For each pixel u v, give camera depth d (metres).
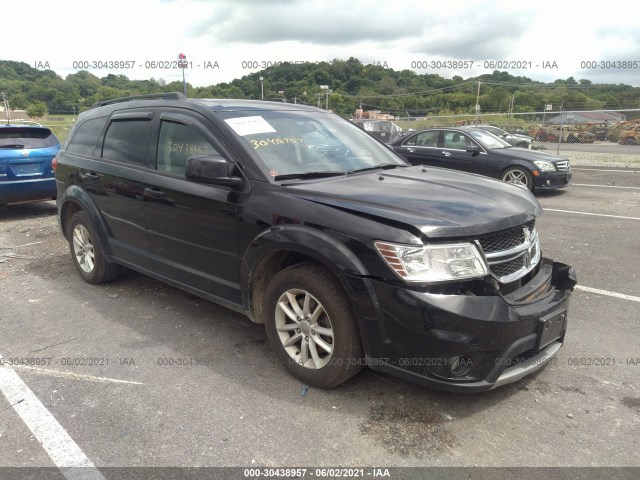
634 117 26.50
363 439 2.76
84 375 3.45
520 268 3.08
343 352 3.00
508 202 3.23
